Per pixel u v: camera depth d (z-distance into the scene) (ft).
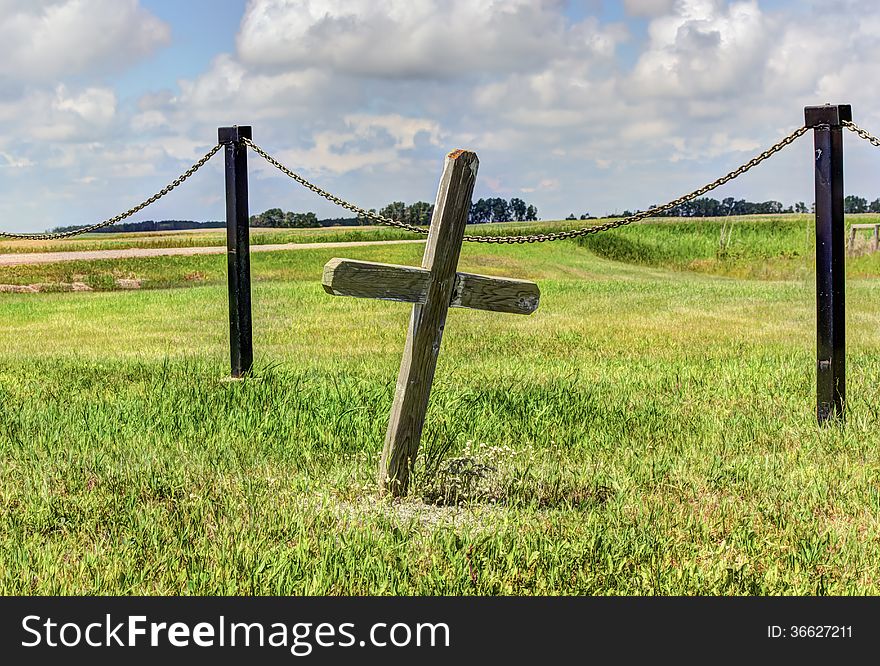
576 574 14.70
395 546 15.61
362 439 23.35
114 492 18.76
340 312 68.95
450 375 34.30
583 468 21.24
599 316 63.98
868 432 24.38
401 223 29.07
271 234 237.25
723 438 24.35
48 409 26.68
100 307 77.46
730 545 16.38
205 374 33.22
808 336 50.26
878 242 145.48
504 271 135.74
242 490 19.10
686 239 196.75
